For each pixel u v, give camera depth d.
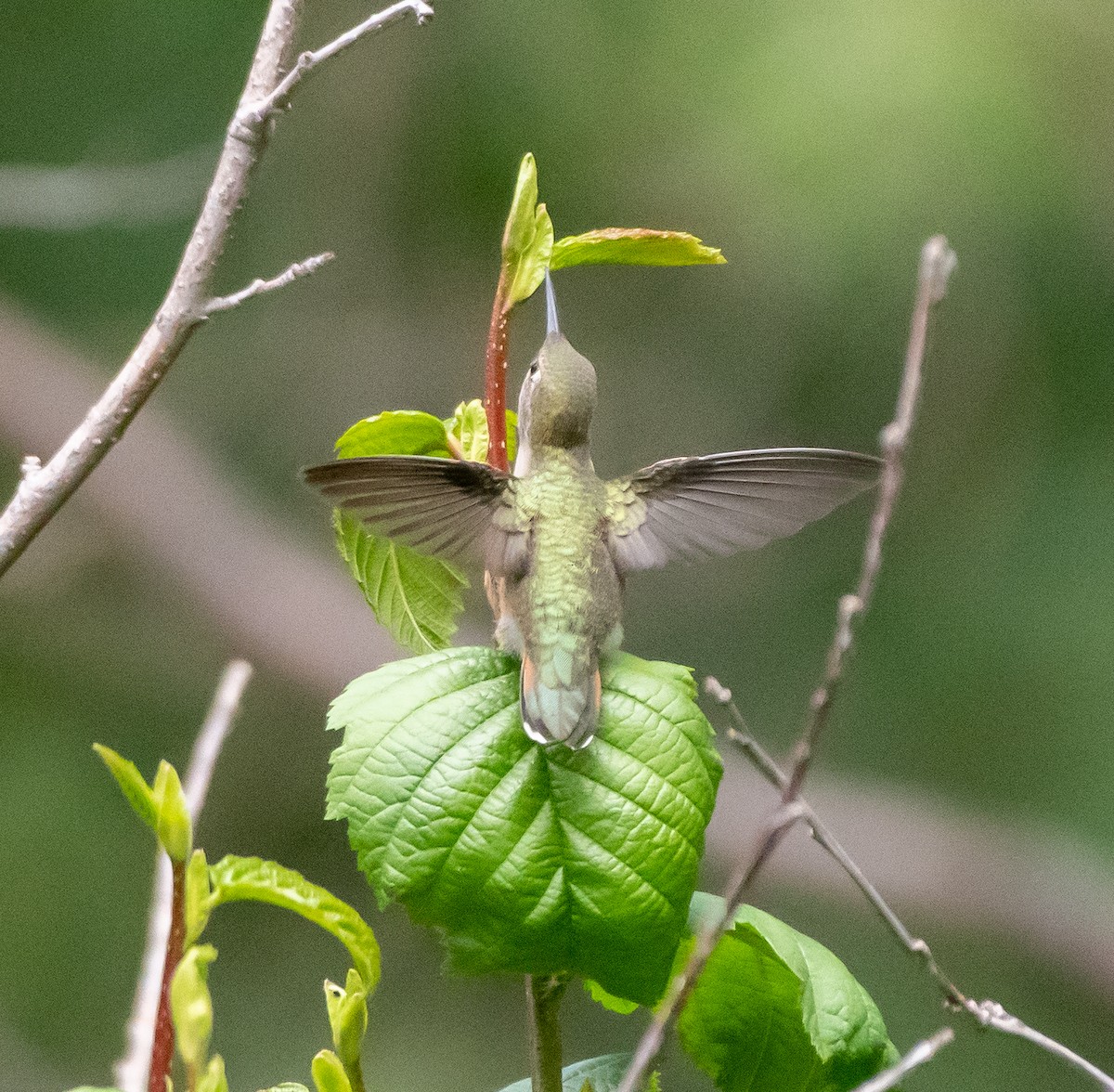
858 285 13.28
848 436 14.05
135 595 14.98
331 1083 3.19
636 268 14.22
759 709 14.20
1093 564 14.10
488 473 4.20
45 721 14.41
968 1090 12.18
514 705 3.77
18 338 13.91
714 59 13.20
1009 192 12.87
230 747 14.62
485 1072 12.23
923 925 14.17
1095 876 13.92
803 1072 4.19
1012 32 12.91
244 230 14.41
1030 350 14.08
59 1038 12.18
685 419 14.11
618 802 3.62
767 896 14.31
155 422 14.86
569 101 13.47
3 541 4.12
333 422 14.65
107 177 12.64
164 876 2.95
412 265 14.29
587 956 3.54
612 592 4.18
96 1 13.67
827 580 14.45
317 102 14.09
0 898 12.68
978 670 14.16
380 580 4.48
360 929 3.15
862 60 12.73
